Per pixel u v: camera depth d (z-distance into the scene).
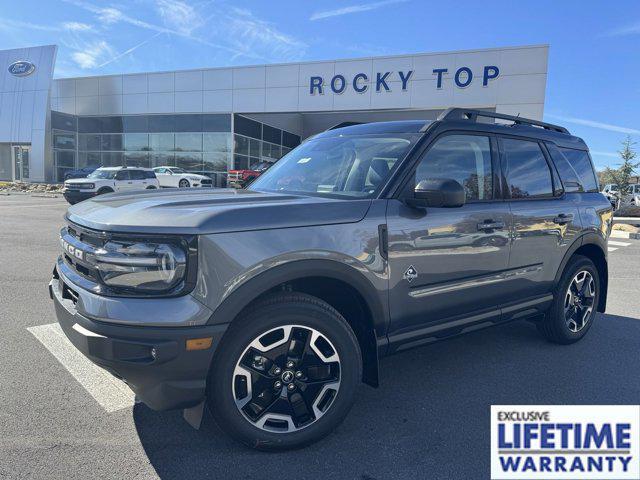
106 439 2.71
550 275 4.02
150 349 2.20
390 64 24.38
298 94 26.48
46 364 3.70
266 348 2.50
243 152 29.91
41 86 32.00
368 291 2.75
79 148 32.97
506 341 4.54
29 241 9.57
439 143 3.24
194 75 28.73
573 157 4.44
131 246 2.26
